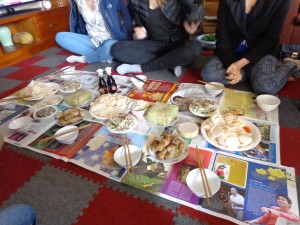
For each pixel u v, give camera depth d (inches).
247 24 60.9
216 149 41.6
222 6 62.2
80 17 96.6
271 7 55.3
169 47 79.3
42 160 44.2
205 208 32.5
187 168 38.4
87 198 36.6
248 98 57.2
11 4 101.7
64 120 51.4
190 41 73.5
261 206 31.9
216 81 64.2
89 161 42.1
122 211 34.1
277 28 57.3
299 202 32.3
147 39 82.1
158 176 37.7
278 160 38.9
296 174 36.3
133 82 66.2
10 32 107.0
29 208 24.9
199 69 78.3
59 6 122.6
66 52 107.6
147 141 44.8
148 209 34.0
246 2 58.7
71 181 39.6
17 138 49.1
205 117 49.8
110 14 85.4
